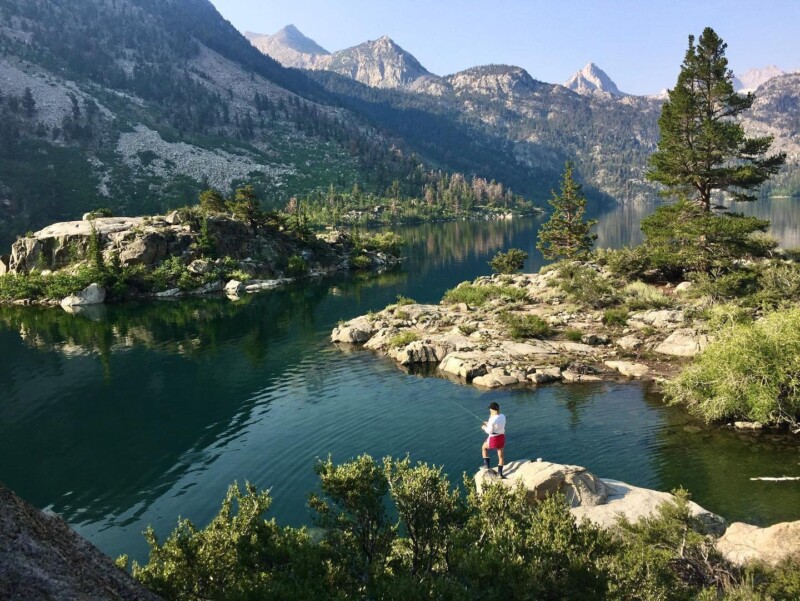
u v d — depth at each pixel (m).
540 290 58.78
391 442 25.28
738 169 49.81
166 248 88.19
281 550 10.43
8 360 46.47
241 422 30.00
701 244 51.31
